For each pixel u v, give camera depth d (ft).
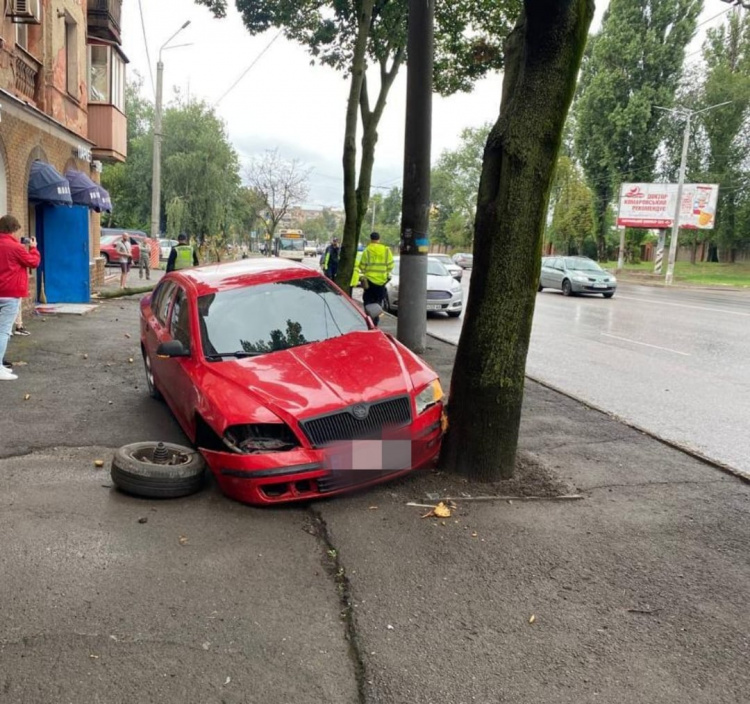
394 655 9.91
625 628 10.74
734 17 154.10
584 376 31.78
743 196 154.92
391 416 15.69
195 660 9.62
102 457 18.22
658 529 14.47
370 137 44.27
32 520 14.02
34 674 9.19
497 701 8.99
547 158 15.40
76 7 52.44
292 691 9.07
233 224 165.37
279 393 15.31
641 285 122.42
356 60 38.91
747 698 9.13
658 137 159.33
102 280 69.41
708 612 11.26
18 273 26.20
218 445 15.39
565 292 83.20
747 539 14.08
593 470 18.21
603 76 161.38
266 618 10.76
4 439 19.38
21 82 42.14
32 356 31.50
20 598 11.05
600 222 176.76
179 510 14.78
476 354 16.43
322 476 14.79
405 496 15.78
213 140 147.95
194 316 18.83
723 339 44.52
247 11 44.86
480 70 48.70
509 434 16.69
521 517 14.88
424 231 35.24
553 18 14.52
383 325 47.32
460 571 12.42
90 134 59.26
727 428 23.09
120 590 11.41
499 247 15.90
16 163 39.63
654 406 26.11
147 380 25.38
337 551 13.05
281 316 19.20
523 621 10.88
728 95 148.97
